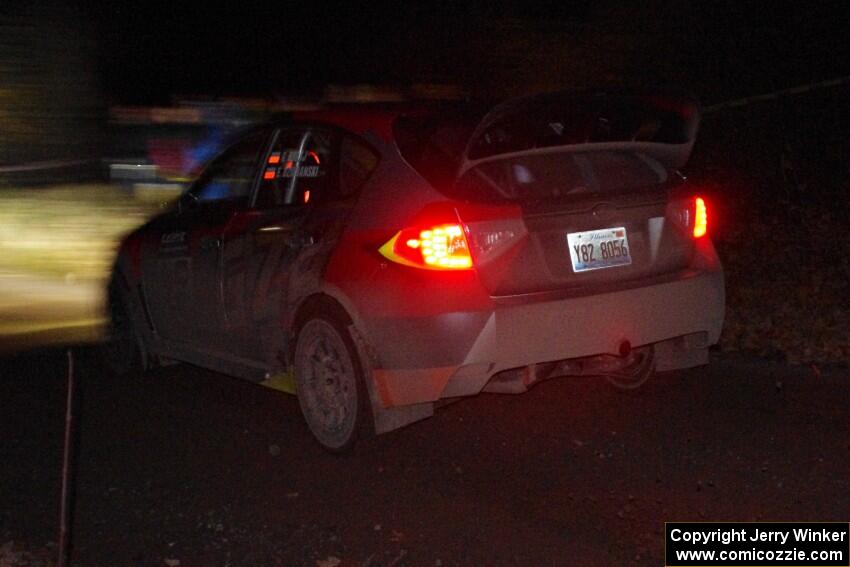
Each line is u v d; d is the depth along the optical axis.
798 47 13.92
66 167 13.36
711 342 5.96
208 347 6.84
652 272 5.71
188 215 7.00
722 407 6.37
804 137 12.40
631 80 14.63
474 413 6.56
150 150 13.98
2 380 7.71
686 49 14.37
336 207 5.79
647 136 6.13
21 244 12.02
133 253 7.36
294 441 6.26
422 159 5.50
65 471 4.39
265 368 6.41
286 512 5.24
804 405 6.31
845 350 7.29
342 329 5.64
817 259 9.54
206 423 6.66
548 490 5.34
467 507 5.19
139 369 7.62
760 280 9.19
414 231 5.31
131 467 5.96
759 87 14.02
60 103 14.05
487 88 15.30
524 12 15.12
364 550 4.78
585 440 5.99
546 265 5.39
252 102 15.56
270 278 6.09
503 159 5.41
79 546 4.95
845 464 5.42
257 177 6.45
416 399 5.39
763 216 10.91
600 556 4.61
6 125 13.88
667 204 5.74
